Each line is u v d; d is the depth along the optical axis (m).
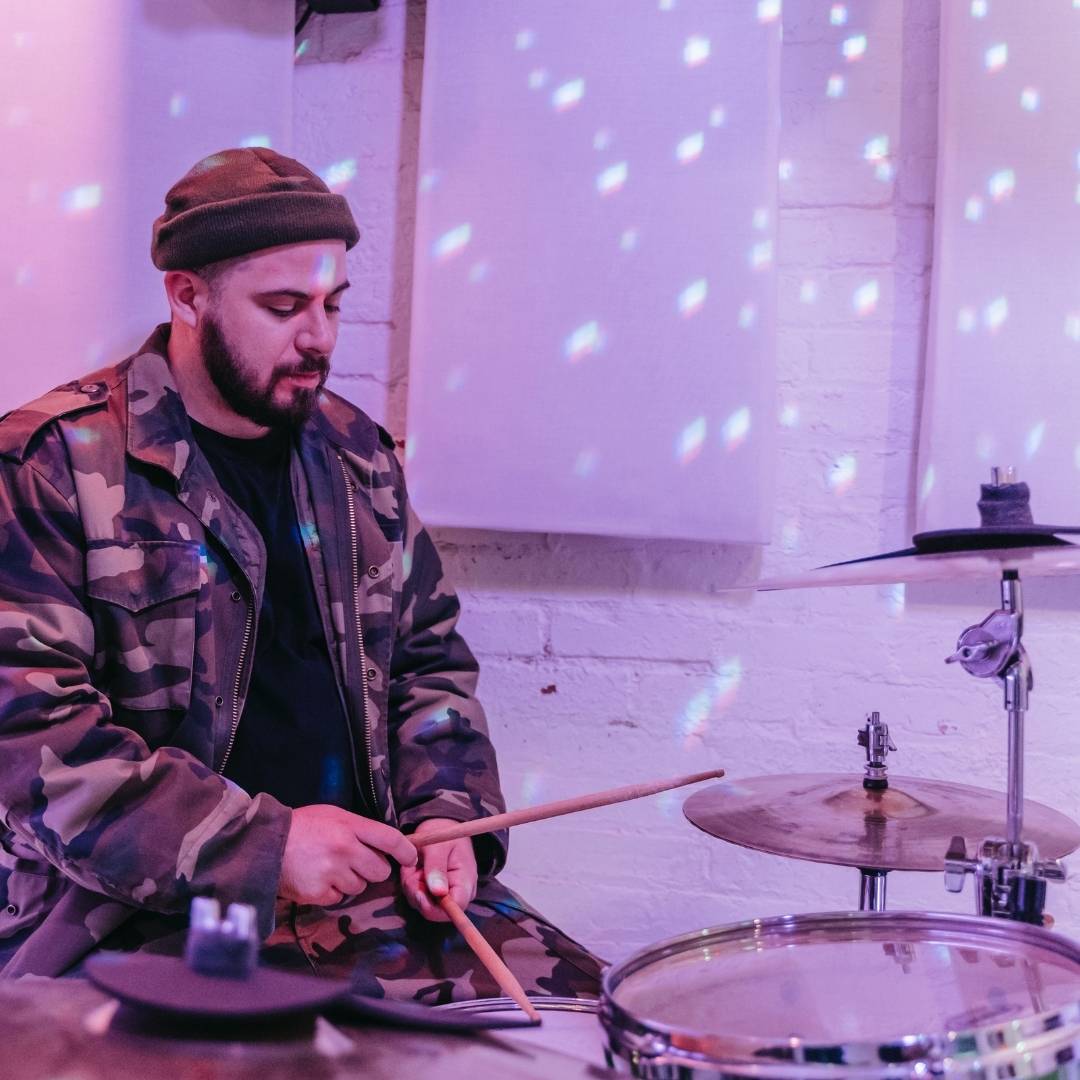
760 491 1.85
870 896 1.50
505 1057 0.73
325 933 1.37
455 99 1.95
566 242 1.91
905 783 1.60
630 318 1.89
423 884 1.39
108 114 1.96
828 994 0.92
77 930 1.31
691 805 1.52
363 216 2.05
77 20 1.96
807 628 1.92
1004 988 0.92
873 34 1.88
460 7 1.95
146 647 1.45
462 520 1.94
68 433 1.47
